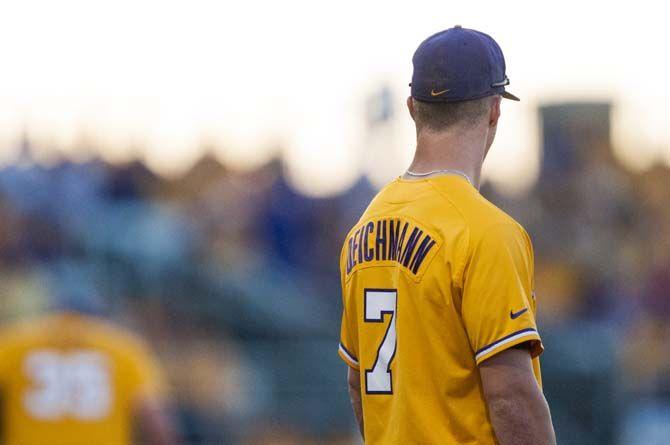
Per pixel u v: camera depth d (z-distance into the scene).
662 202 58.78
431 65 12.35
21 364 24.14
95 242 45.50
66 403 24.17
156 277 46.03
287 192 51.00
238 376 43.88
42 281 41.44
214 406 42.38
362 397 12.83
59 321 24.45
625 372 47.94
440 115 12.39
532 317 11.71
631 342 49.69
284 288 48.88
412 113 12.73
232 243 49.12
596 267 52.53
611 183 56.59
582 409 45.56
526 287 11.89
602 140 58.62
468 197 12.04
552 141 57.97
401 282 12.17
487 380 11.62
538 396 11.61
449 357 11.90
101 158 48.72
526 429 11.55
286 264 50.03
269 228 50.22
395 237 12.38
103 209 46.75
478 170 12.49
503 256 11.66
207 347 43.94
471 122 12.37
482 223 11.80
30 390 24.11
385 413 12.51
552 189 55.88
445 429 11.94
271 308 47.84
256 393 43.91
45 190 45.16
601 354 46.41
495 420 11.63
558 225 54.59
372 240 12.66
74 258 44.38
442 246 11.88
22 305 40.62
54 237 43.66
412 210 12.27
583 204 55.47
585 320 50.78
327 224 50.91
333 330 48.19
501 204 55.06
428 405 11.99
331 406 44.53
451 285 11.77
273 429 43.53
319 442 44.00
